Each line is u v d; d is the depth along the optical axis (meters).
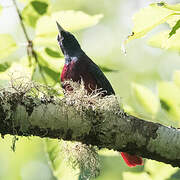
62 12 8.95
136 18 6.80
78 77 11.41
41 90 8.02
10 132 7.78
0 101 7.60
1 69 9.21
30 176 14.39
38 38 9.22
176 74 9.56
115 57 18.34
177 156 7.92
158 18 6.80
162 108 9.52
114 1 19.69
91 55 18.30
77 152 8.70
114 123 7.91
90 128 7.89
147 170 9.36
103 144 8.03
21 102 7.68
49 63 9.59
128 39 6.90
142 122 7.98
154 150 7.95
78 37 18.61
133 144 7.96
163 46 8.20
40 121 7.73
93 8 19.23
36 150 14.08
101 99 8.07
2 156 13.80
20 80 8.95
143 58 18.41
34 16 9.40
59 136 7.91
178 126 9.49
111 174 14.19
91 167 8.66
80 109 7.87
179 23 6.80
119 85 15.66
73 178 8.91
